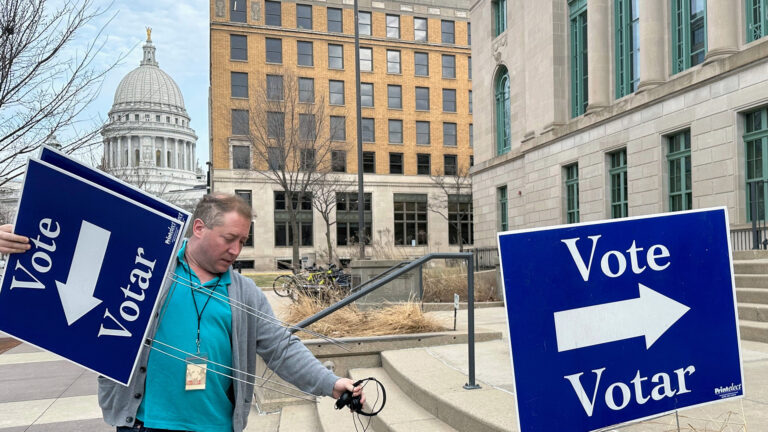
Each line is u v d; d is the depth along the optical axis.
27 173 1.77
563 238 2.26
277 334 2.22
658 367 2.32
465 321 8.41
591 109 18.16
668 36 15.59
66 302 1.79
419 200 47.16
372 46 46.44
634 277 2.34
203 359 1.95
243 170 41.59
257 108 29.45
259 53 42.66
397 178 46.47
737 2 13.30
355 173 45.38
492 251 24.41
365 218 45.38
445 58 48.81
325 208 40.25
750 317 6.56
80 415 5.44
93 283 1.83
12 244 1.73
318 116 31.23
